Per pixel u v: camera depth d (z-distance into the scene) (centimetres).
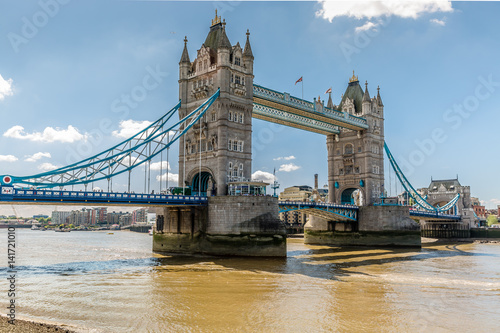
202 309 3388
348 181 11294
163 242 7844
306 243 11581
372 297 3881
